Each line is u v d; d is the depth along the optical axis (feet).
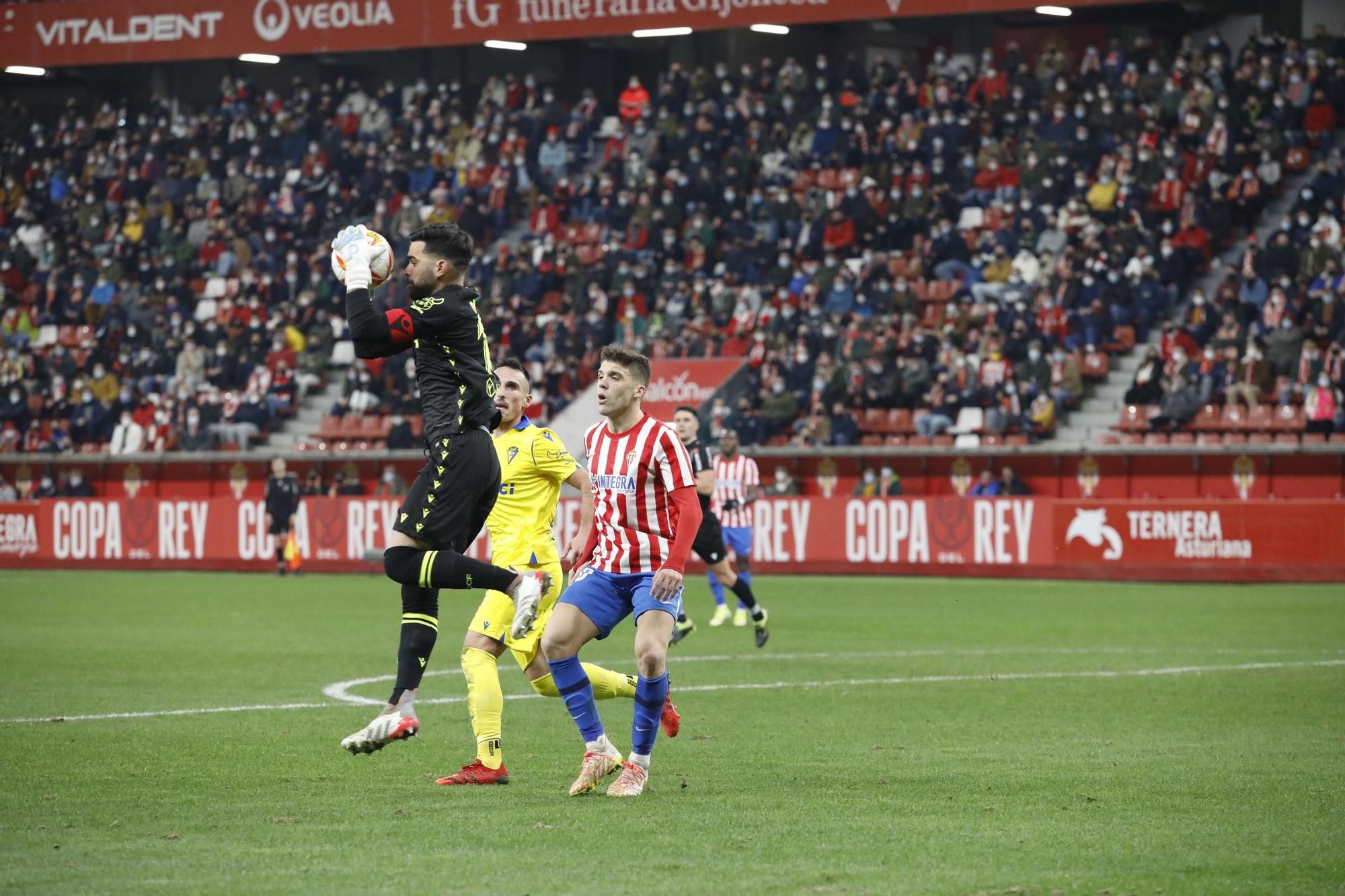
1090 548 277.03
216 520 332.60
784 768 92.84
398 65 488.44
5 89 517.96
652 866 64.64
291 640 184.75
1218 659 159.53
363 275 79.20
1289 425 296.30
